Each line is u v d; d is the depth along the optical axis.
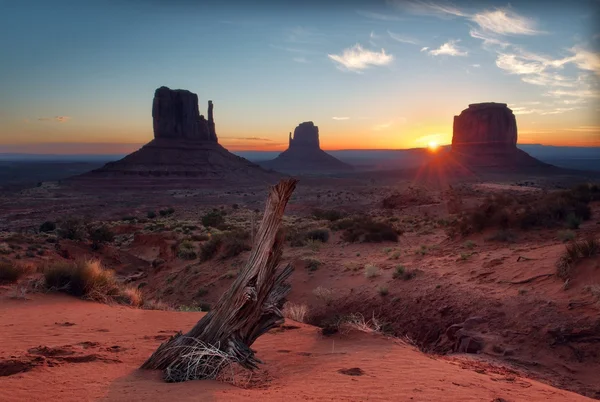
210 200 149.50
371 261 18.66
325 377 5.04
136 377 4.86
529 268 12.38
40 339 7.00
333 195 141.38
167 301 21.23
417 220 35.94
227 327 5.08
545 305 9.79
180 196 166.12
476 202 40.34
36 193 170.75
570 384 7.14
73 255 33.19
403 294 13.49
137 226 61.97
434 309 11.88
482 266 13.93
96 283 12.20
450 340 10.16
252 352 5.06
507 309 10.23
